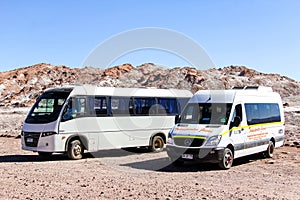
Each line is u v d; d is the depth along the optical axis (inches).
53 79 5408.5
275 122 621.9
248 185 397.7
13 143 860.6
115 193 353.4
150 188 376.8
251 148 553.6
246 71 4690.0
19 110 2431.1
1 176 440.5
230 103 531.2
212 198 335.0
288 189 379.9
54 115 588.7
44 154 631.2
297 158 604.7
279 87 4192.9
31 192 357.1
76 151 601.9
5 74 5570.9
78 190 366.3
